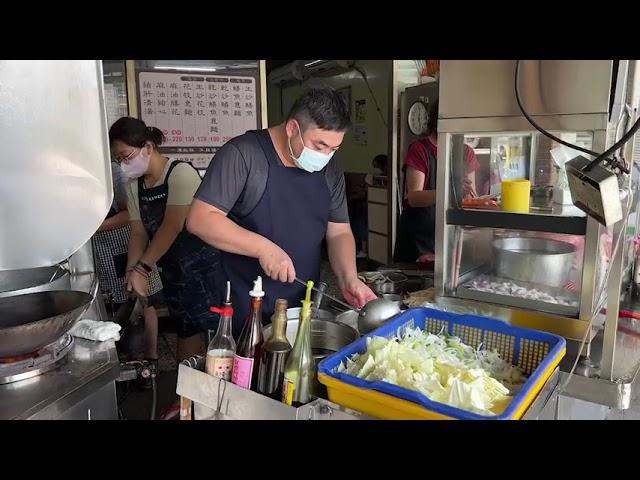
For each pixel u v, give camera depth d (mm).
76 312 1354
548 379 1072
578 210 1346
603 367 1235
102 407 1386
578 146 1211
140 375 1624
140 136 2404
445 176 1513
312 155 1599
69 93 1439
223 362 1117
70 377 1345
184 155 3100
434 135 3041
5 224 1452
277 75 6742
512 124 1358
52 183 1470
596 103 1220
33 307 1511
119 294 3131
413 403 889
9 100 1382
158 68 2973
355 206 5469
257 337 1122
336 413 961
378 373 1011
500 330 1248
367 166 5184
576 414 1371
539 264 1472
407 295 1781
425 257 2320
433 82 4219
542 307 1413
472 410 923
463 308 1520
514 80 1330
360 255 5535
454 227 1557
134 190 2689
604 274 1332
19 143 1414
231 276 1762
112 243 3082
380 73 4730
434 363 1070
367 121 5074
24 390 1269
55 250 1526
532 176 1562
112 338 1599
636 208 1565
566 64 1246
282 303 1110
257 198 1690
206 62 3037
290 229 1742
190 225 1646
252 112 3174
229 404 1073
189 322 2701
